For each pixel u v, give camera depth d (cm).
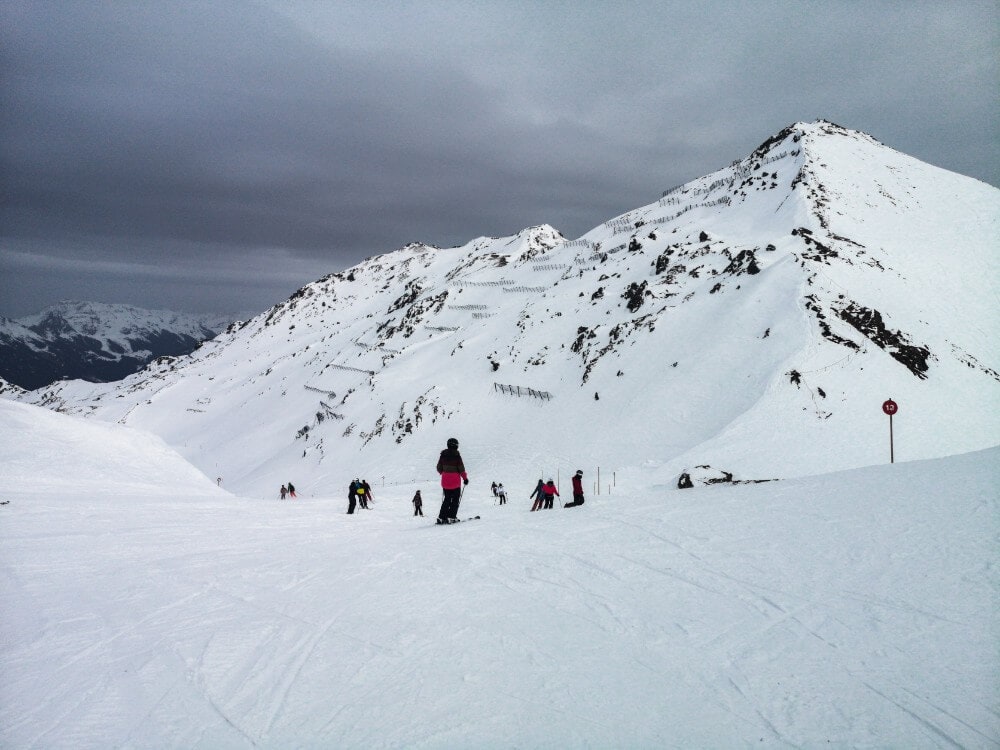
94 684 678
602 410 7838
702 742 532
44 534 1558
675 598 902
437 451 9494
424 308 19250
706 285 9575
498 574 1080
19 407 3403
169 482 3219
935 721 545
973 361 6725
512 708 604
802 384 5869
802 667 665
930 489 1327
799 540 1127
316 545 1462
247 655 753
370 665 714
